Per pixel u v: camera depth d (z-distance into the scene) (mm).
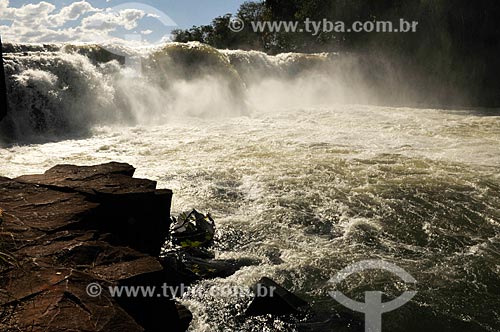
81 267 3871
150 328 3939
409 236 7176
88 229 4660
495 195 8875
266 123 16062
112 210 5273
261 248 6652
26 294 3373
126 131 14336
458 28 26297
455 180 9656
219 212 7816
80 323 3150
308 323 5043
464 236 7215
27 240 4117
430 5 27172
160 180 9297
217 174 9766
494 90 25047
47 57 14711
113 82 16141
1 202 4875
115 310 3348
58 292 3418
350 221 7617
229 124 15805
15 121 13258
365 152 11805
